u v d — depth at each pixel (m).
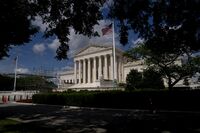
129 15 12.62
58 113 24.75
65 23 15.17
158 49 14.62
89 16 14.79
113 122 16.69
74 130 13.54
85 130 13.53
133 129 13.48
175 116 19.12
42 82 88.69
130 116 20.14
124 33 13.91
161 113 21.75
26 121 18.25
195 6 11.25
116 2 12.75
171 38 13.47
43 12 15.25
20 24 16.56
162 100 24.19
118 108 27.50
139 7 12.16
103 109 27.73
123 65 84.31
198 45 12.84
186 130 12.69
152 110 23.27
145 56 38.84
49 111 27.53
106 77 83.19
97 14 14.78
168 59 37.12
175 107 23.12
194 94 22.16
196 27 11.88
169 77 39.41
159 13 12.39
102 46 86.25
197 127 13.48
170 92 23.98
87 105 32.00
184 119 17.02
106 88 54.78
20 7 15.49
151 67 41.25
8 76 92.69
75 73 95.38
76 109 30.03
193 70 38.84
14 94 64.94
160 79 45.81
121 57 84.94
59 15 15.12
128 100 26.98
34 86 85.00
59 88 73.88
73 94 34.88
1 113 25.22
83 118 19.64
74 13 14.69
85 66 91.62
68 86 81.25
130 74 55.84
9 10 15.15
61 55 16.16
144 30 13.53
